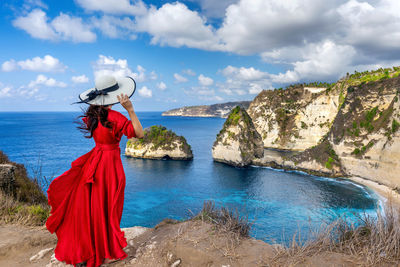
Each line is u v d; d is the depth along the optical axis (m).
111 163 2.85
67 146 107.00
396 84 55.53
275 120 117.88
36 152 87.81
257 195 49.81
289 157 73.38
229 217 3.45
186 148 87.44
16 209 5.43
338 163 61.62
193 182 59.88
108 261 2.80
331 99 101.50
